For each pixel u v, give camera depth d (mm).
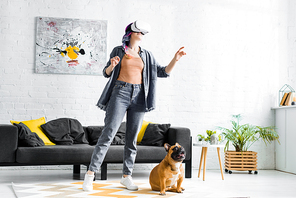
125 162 2918
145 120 4633
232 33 4918
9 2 4418
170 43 4770
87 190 2752
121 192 2721
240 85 4891
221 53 4879
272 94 4953
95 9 4605
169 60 4750
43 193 2646
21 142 3404
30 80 4418
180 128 3789
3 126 3232
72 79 4512
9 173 4004
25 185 3066
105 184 3154
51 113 4438
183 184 3246
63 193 2646
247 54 4930
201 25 4852
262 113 4910
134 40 2844
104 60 4574
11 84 4375
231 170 4371
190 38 4816
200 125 4762
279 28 5004
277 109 4828
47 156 3297
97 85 4562
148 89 2883
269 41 4984
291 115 4430
